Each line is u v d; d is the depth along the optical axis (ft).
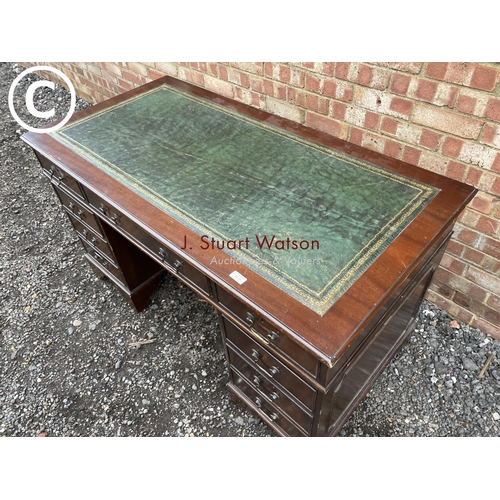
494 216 5.86
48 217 10.36
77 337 7.74
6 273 9.03
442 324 7.37
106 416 6.63
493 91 4.93
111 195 5.30
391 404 6.42
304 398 4.64
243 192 5.19
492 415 6.20
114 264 7.29
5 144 12.79
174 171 5.61
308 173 5.43
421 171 5.33
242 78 7.77
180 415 6.57
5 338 7.83
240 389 6.20
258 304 3.94
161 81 7.89
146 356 7.36
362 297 3.92
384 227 4.60
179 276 5.18
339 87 6.31
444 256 6.86
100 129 6.56
